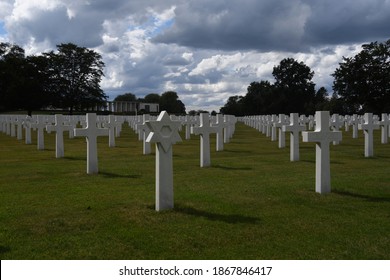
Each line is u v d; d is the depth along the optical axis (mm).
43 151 19125
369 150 16062
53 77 89125
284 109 104938
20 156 16953
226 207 7996
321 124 9156
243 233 6516
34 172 12484
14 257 5543
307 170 12695
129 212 7625
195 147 20953
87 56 91125
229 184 10359
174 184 10398
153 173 12188
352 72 82250
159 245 6012
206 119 13625
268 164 14156
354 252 5770
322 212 7727
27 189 9852
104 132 12352
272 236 6391
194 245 6020
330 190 9344
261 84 114375
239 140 25828
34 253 5691
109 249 5855
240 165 13914
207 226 6840
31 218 7281
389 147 20328
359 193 9242
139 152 18438
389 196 8977
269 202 8422
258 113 105125
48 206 8117
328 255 5664
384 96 81438
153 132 7570
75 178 11383
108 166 13688
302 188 9750
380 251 5805
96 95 91500
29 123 23797
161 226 6836
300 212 7715
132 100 118688
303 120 35688
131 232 6535
